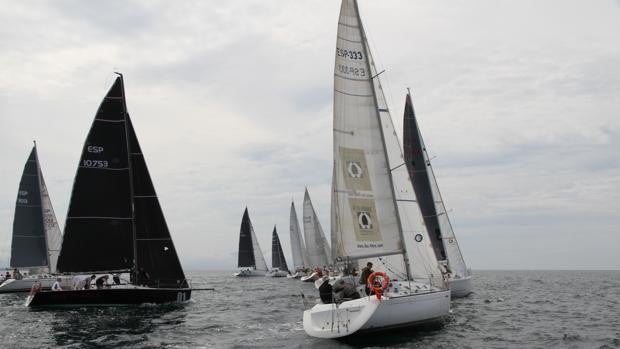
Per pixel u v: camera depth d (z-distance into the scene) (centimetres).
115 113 3119
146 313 2520
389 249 1848
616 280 8194
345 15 1934
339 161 1853
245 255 9869
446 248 3347
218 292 4578
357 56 1933
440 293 1786
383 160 1903
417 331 1770
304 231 7356
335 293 1686
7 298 3575
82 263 2995
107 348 1628
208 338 1786
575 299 3506
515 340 1723
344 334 1568
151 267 3064
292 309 2775
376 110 1928
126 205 3086
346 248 1806
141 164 3131
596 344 1670
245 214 9925
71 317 2361
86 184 3031
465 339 1686
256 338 1762
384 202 1873
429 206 3378
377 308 1543
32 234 4569
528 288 5075
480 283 6525
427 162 3431
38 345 1686
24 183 4566
